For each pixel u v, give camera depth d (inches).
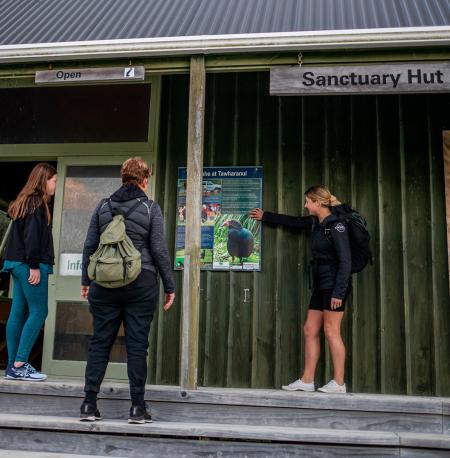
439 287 183.6
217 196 198.2
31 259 163.0
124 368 191.2
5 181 255.0
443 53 160.9
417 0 185.8
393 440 131.4
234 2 201.6
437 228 186.5
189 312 155.3
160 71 172.6
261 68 167.5
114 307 138.9
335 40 159.5
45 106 211.6
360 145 195.0
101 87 209.6
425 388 179.0
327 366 183.6
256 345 188.7
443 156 189.3
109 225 138.2
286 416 145.3
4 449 140.6
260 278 192.5
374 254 188.4
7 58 174.4
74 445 138.4
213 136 202.1
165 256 139.6
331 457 133.0
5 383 155.2
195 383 151.9
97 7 207.5
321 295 173.5
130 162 147.9
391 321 184.2
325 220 168.7
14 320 167.0
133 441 136.9
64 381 166.9
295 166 197.0
